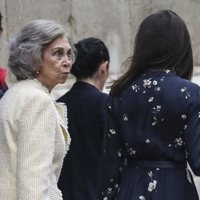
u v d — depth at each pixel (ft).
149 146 19.93
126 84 20.65
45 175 19.16
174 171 19.84
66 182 25.73
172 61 20.26
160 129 19.80
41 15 40.47
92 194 25.44
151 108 19.94
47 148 19.39
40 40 20.48
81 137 25.84
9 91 20.24
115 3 43.19
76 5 41.86
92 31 42.50
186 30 20.39
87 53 26.61
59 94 38.19
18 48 20.51
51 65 20.68
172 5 44.88
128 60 21.84
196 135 19.39
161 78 20.07
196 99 19.56
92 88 26.35
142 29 20.47
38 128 19.39
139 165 20.24
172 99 19.66
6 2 39.11
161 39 20.20
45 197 19.12
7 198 19.40
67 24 41.52
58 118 20.44
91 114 25.77
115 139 20.74
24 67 20.53
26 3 39.91
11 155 19.54
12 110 19.65
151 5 44.32
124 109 20.47
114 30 43.14
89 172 25.66
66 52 20.90
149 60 20.40
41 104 19.58
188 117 19.53
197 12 45.73
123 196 20.21
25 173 19.03
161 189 19.75
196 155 19.31
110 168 20.76
